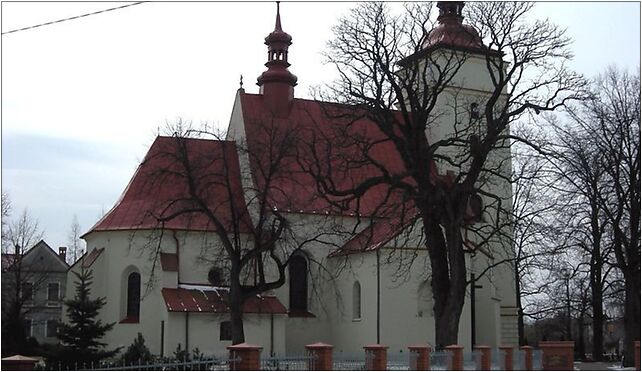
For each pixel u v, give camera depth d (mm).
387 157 68875
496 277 66625
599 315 69875
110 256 58875
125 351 54469
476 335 63125
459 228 47688
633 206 54781
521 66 49562
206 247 59219
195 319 56094
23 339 59688
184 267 58531
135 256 58188
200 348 55750
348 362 36031
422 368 33562
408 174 47812
